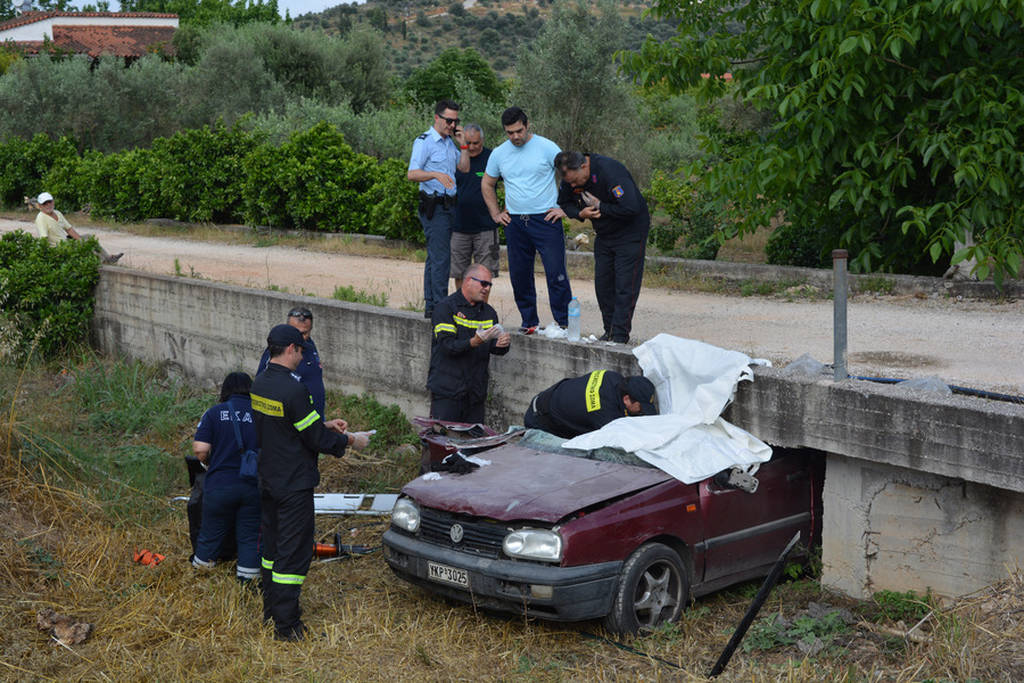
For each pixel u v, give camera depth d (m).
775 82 12.41
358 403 11.49
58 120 33.84
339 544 7.85
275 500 6.34
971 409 6.00
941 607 6.29
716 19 13.87
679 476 6.54
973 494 6.35
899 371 8.02
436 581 6.46
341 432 6.78
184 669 5.93
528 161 8.55
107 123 34.69
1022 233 11.06
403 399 10.98
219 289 13.17
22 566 7.37
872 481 6.79
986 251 10.62
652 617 6.30
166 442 11.28
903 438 6.36
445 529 6.48
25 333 15.09
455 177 9.61
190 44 55.62
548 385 8.95
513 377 9.34
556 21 27.41
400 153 27.69
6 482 8.76
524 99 27.73
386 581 7.35
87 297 15.70
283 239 20.30
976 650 5.35
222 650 6.16
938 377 7.76
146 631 6.45
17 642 6.29
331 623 6.55
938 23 10.86
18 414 11.09
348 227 20.23
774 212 13.20
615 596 6.07
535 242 8.77
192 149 22.75
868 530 6.86
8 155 28.61
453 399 8.56
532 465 6.98
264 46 40.56
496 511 6.22
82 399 12.81
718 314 11.09
